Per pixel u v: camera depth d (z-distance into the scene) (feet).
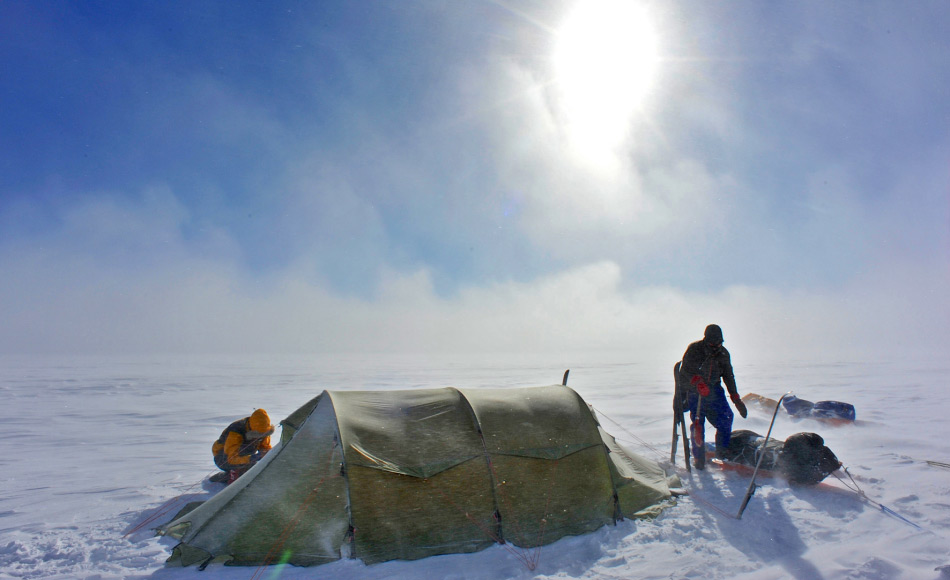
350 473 12.42
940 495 15.25
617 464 15.26
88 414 45.34
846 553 11.55
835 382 67.77
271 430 18.45
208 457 25.49
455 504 12.81
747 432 18.10
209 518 12.41
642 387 68.90
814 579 10.41
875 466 19.15
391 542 12.00
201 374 124.57
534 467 13.91
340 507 12.23
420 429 13.78
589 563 11.59
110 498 17.89
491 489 13.23
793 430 28.58
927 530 12.71
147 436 32.99
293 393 68.28
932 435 26.18
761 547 12.04
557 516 13.46
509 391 15.83
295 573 11.27
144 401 57.21
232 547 11.93
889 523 13.23
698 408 18.37
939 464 19.02
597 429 15.38
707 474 17.78
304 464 12.91
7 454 27.32
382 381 93.56
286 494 12.53
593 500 14.06
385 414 14.03
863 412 35.88
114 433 34.30
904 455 21.01
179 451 27.45
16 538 13.85
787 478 16.21
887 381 68.69
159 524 14.70
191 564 11.87
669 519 13.94
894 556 11.32
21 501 17.87
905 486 16.24
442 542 12.32
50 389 75.46
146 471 22.31
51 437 32.94
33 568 11.88
